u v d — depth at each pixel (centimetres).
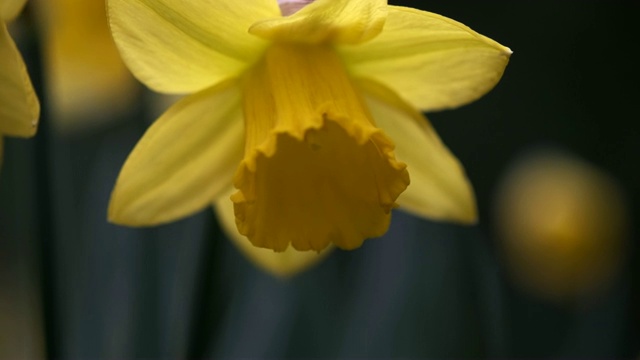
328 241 39
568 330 52
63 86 49
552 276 52
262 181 38
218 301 41
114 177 46
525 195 54
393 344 43
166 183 39
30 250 43
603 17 72
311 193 39
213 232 40
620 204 53
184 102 38
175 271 44
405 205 40
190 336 41
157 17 37
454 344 43
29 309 49
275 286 45
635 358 50
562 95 73
